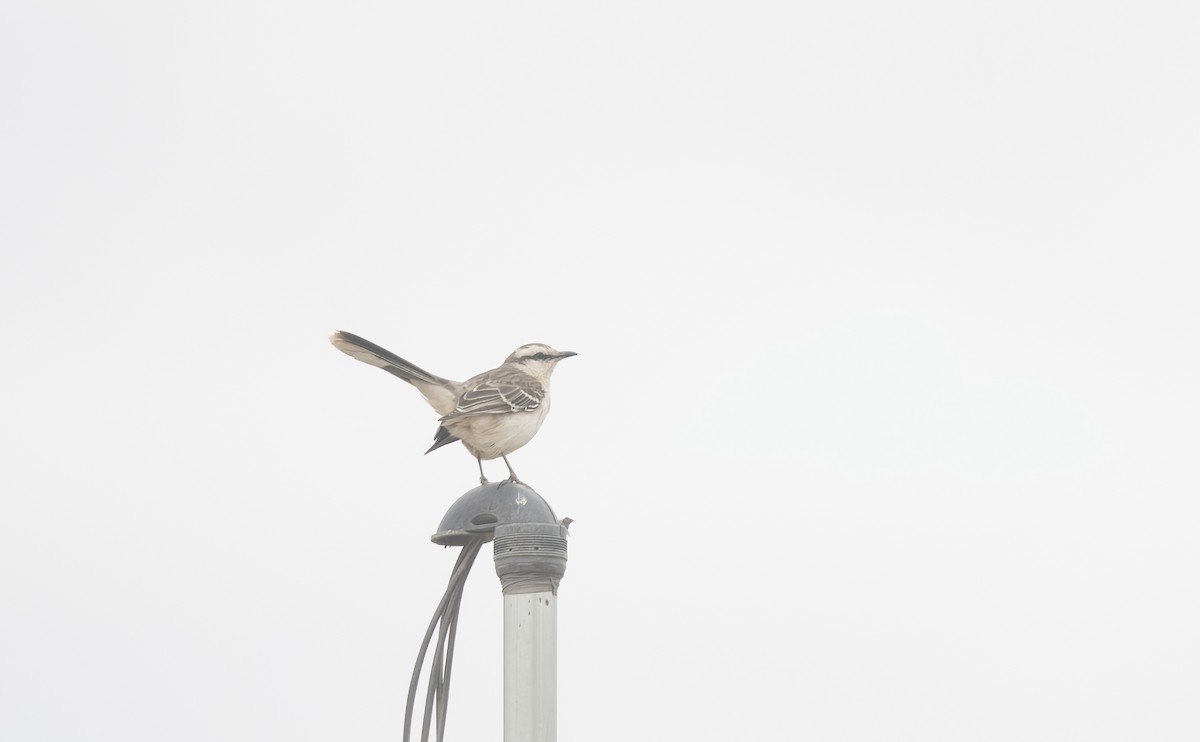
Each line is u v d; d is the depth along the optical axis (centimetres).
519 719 1012
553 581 1052
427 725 1165
